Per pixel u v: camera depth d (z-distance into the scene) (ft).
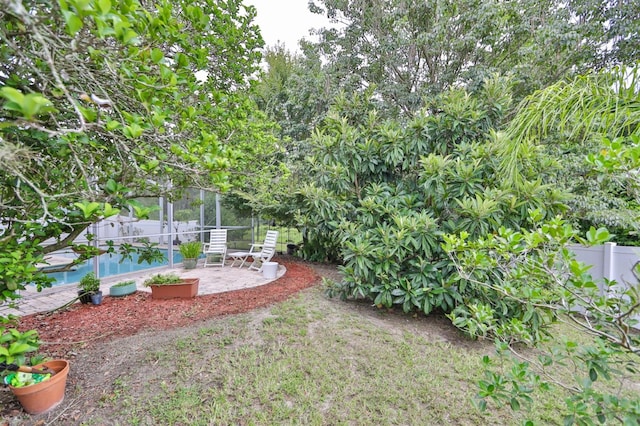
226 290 18.92
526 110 8.20
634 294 4.19
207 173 5.58
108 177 6.30
